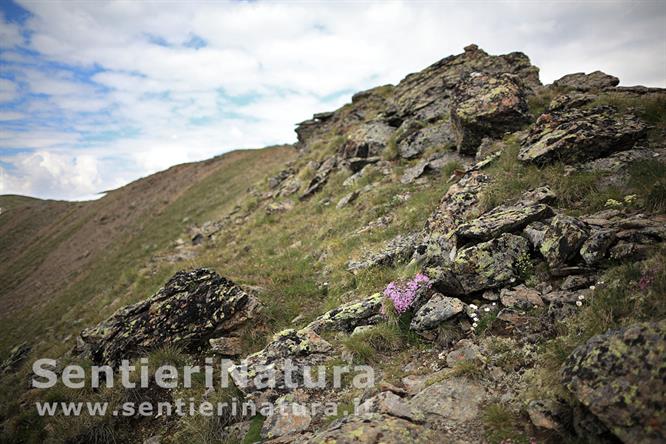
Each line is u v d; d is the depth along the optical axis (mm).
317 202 23422
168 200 63688
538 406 5203
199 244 29453
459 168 16469
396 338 8547
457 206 11844
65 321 28500
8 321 41406
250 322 11547
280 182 34156
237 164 67188
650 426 4020
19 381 15719
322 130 44531
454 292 8719
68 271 54344
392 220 15477
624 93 15375
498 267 8453
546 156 11984
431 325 8086
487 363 6500
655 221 7590
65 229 78062
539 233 8578
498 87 17328
